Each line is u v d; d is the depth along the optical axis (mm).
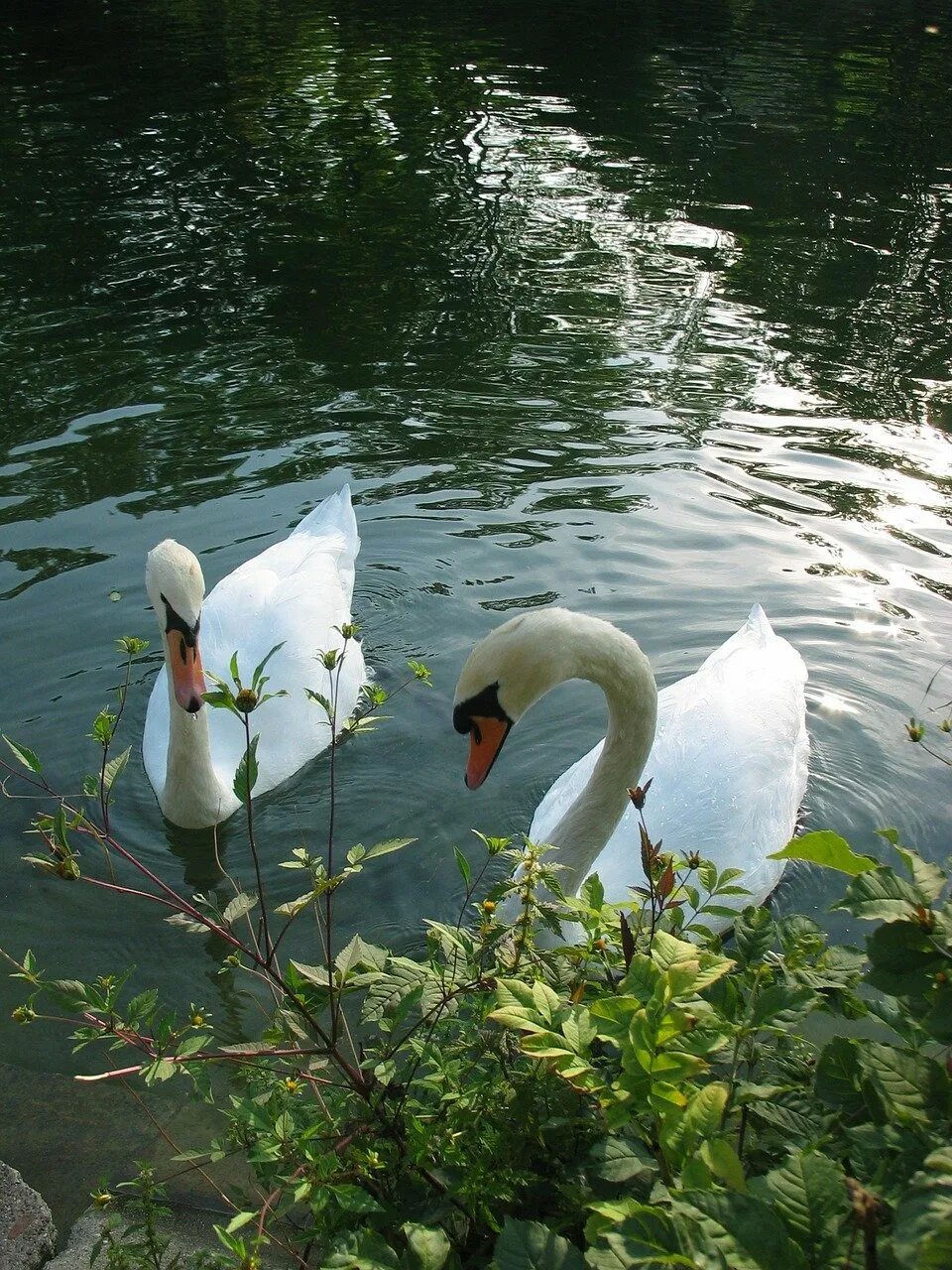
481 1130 2877
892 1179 2219
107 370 11180
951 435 10094
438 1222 2951
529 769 6676
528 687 4570
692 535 8672
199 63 24109
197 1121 4340
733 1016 2836
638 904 3115
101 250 14383
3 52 24703
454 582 8164
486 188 16859
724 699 6398
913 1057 2436
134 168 17625
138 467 9484
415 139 19234
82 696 7086
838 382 11086
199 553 8352
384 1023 3020
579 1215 2773
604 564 8344
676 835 5789
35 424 10141
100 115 20312
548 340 11953
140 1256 3055
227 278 13547
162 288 13234
